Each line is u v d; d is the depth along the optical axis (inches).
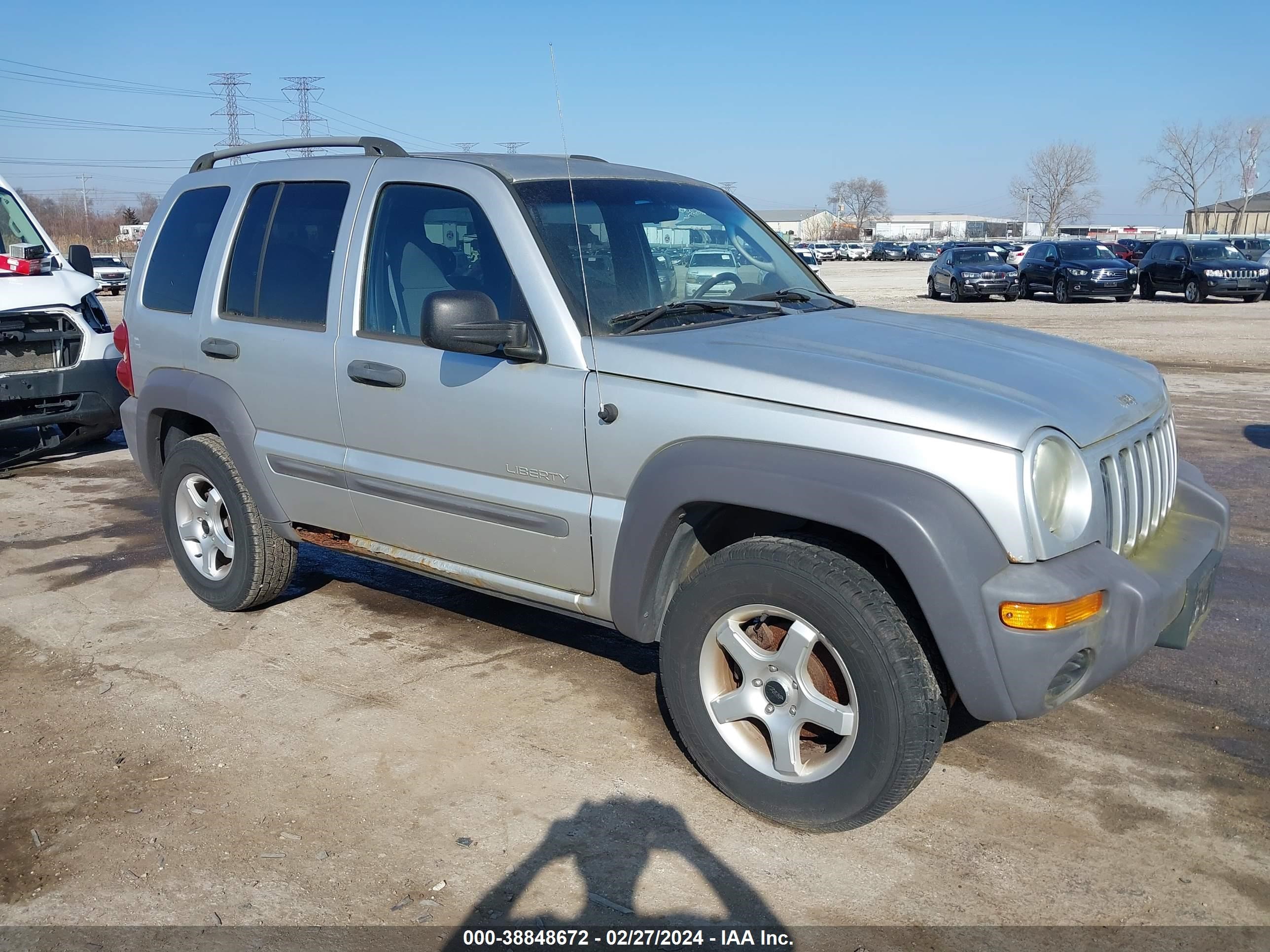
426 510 153.9
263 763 142.9
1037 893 113.6
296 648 182.1
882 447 112.3
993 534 109.0
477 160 153.6
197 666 175.2
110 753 146.5
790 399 118.5
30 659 179.8
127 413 203.5
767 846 122.6
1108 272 1010.7
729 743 128.3
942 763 140.8
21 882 118.2
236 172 187.0
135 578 221.6
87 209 3870.6
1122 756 142.4
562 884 116.0
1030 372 127.6
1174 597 119.4
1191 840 122.8
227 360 179.0
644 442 128.0
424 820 128.6
